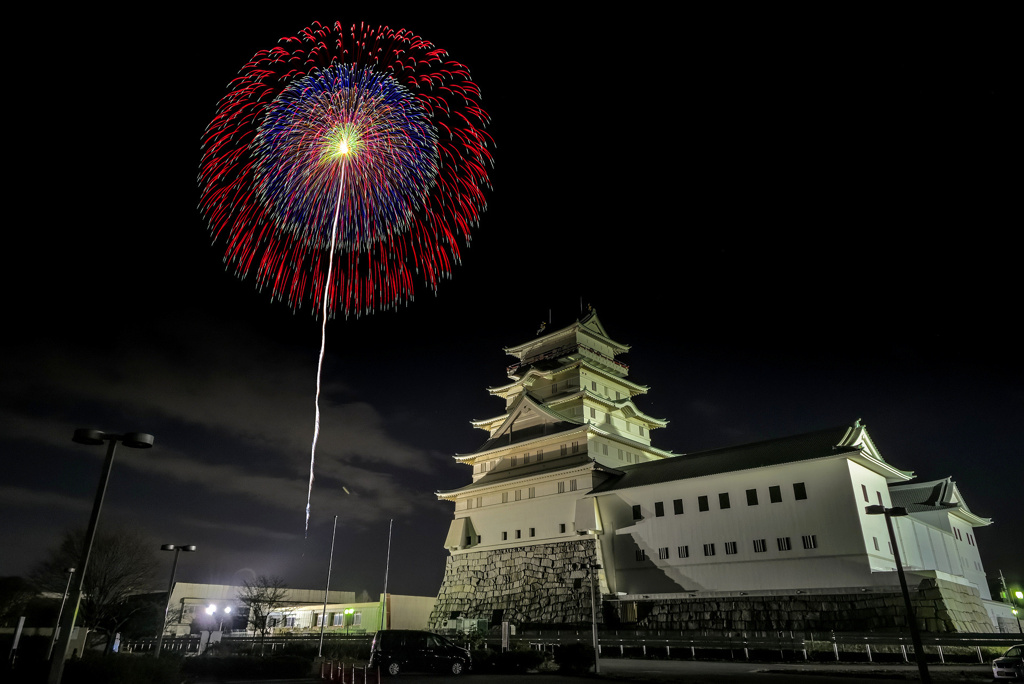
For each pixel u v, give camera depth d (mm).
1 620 51219
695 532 52156
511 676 31266
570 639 50781
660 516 54625
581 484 60688
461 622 56750
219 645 45906
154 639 59906
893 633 39656
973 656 36812
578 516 58875
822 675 30766
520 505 64875
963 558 60719
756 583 47812
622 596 53281
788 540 47406
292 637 65438
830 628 43562
